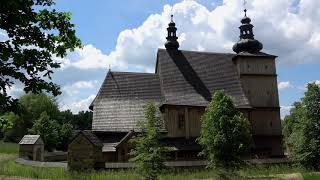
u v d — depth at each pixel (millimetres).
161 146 34562
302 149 39375
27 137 54219
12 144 76938
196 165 43500
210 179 36344
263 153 52906
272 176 37812
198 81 55781
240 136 37219
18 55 9367
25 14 9367
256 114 55938
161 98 54219
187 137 51312
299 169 39688
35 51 9789
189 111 52312
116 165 41750
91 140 41469
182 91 53906
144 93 54656
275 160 46562
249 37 59781
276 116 56375
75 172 38406
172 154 49094
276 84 57469
